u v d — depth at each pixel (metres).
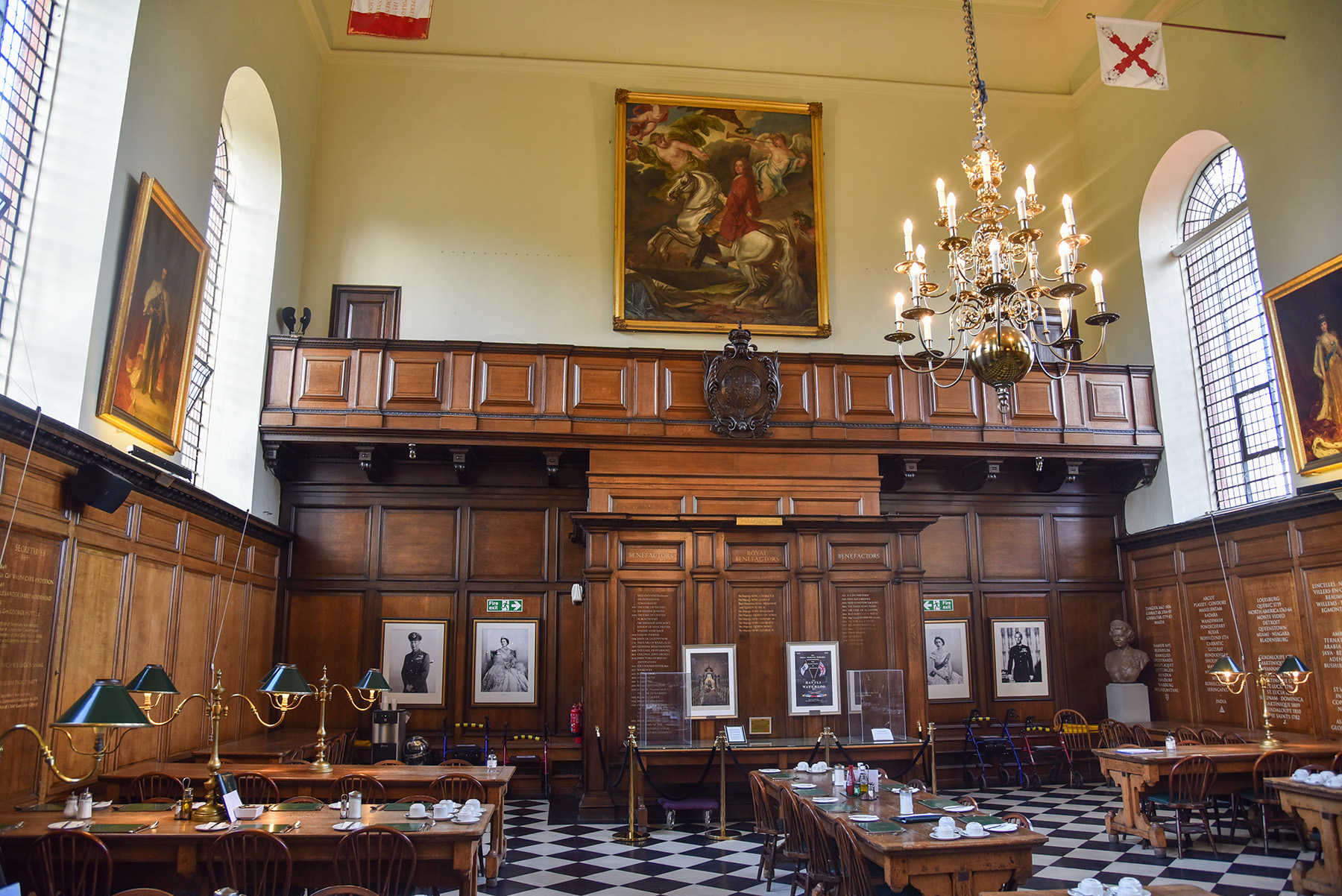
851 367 13.23
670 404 12.79
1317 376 10.66
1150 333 13.88
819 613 11.77
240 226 12.45
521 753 12.40
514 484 13.38
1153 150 13.84
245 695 11.55
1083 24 15.11
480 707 12.81
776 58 15.29
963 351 13.68
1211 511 13.41
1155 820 9.05
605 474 12.50
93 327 7.61
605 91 14.91
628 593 11.59
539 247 14.25
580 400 12.69
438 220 14.13
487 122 14.55
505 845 9.52
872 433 13.01
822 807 6.81
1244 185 12.84
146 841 5.81
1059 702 13.87
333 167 14.10
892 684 10.99
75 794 6.45
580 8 14.93
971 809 6.62
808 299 14.47
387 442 12.35
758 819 8.13
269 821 6.30
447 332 13.77
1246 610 11.87
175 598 9.55
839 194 15.05
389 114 14.39
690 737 10.81
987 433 13.22
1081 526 14.48
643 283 14.20
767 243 14.57
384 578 12.99
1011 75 15.85
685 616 11.59
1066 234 6.86
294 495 13.06
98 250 7.69
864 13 15.37
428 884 6.15
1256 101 11.80
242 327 12.21
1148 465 13.73
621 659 11.41
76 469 7.47
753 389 12.62
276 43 12.16
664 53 15.09
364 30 10.43
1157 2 13.55
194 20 9.46
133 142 8.20
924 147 15.40
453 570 13.11
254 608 11.89
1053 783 13.22
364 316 13.66
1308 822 7.51
